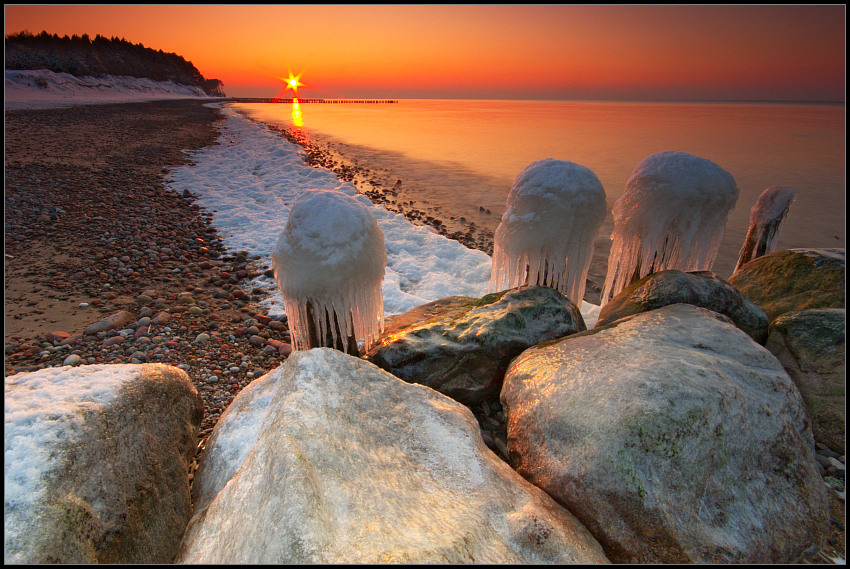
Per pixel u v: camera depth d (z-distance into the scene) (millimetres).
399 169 17484
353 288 3014
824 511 2037
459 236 9227
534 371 2516
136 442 2043
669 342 2514
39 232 7406
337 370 2350
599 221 3443
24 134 18953
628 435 1844
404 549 1339
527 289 3500
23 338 4473
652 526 1723
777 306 3496
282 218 9109
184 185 11906
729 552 1715
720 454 1897
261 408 2418
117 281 5906
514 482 1951
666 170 3320
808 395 2764
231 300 5598
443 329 3307
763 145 22281
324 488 1544
